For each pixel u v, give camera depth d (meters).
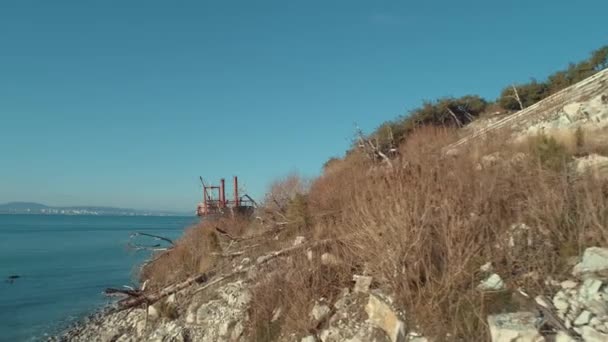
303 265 9.73
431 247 7.26
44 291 25.62
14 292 25.39
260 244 14.40
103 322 17.80
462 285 6.59
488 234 7.07
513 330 5.38
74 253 46.97
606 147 9.45
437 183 7.99
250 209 24.56
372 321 7.32
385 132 21.77
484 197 7.56
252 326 9.73
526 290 6.14
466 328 6.11
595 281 5.70
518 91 22.20
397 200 7.77
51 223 157.25
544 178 7.67
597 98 13.09
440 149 12.02
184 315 13.07
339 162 19.84
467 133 17.69
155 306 14.41
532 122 14.66
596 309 5.38
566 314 5.55
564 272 6.18
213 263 15.81
